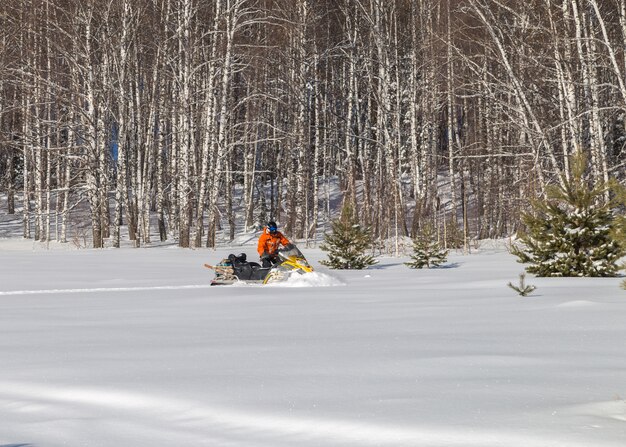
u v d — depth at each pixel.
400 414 6.99
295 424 6.80
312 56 66.31
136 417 7.25
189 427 6.84
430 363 9.47
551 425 6.49
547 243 25.25
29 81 63.47
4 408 7.72
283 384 8.42
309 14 66.00
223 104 58.31
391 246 50.31
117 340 12.13
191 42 62.97
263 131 76.00
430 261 34.16
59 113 67.56
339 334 12.34
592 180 48.44
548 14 48.41
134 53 63.97
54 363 10.06
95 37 60.69
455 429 6.43
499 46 49.78
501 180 63.38
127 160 63.69
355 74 70.75
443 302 17.31
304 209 65.81
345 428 6.61
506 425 6.52
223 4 62.34
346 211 34.75
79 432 6.75
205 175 57.88
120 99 59.34
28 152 72.94
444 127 89.31
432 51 64.94
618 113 59.38
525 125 49.31
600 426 6.43
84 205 82.94
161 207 67.62
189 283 25.77
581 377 8.52
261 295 20.30
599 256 24.80
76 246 60.69
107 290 22.77
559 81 48.34
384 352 10.38
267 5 66.88
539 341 11.18
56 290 22.83
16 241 69.19
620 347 10.55
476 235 69.81
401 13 71.00
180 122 64.88
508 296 18.28
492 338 11.57
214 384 8.48
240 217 80.88
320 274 24.25
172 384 8.52
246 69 65.44
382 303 17.48
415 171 64.31
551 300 16.94
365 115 79.62
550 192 25.80
